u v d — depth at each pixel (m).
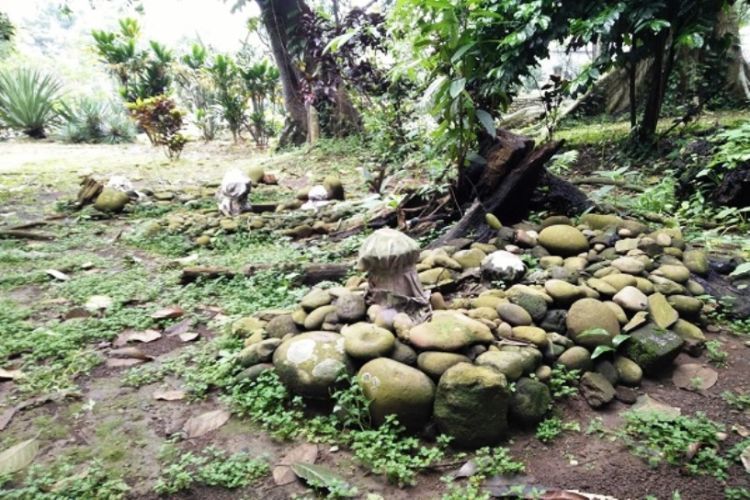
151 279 4.01
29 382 2.54
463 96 3.79
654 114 6.18
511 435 2.14
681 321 2.73
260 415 2.26
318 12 9.56
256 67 13.21
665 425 2.11
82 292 3.66
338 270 3.71
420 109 3.96
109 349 2.92
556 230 3.47
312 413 2.30
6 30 15.87
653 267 3.14
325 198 5.92
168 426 2.26
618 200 4.59
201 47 14.57
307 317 2.67
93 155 11.63
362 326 2.39
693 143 5.05
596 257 3.27
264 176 7.49
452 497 1.81
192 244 4.85
